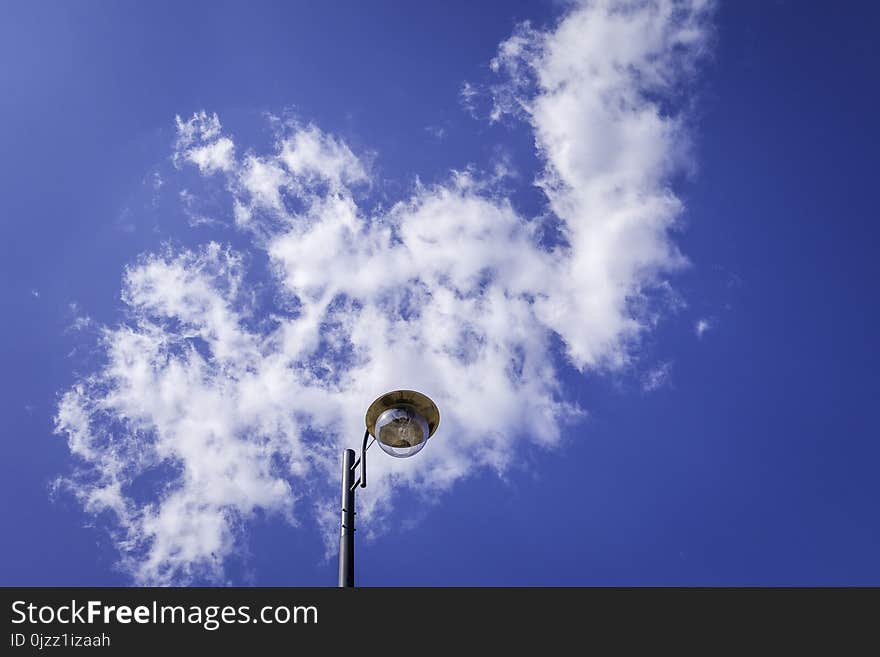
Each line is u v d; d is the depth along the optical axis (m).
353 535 7.31
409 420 8.15
